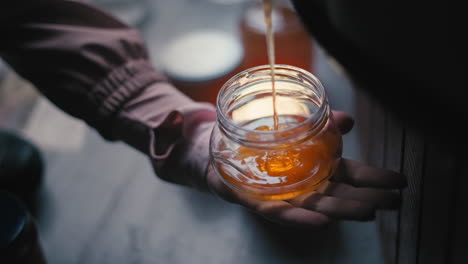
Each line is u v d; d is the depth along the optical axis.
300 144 0.38
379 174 0.39
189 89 0.62
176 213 0.59
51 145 0.68
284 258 0.54
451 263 0.33
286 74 0.41
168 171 0.47
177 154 0.47
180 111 0.47
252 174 0.39
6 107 0.73
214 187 0.43
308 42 0.64
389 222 0.48
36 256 0.49
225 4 0.84
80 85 0.50
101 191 0.62
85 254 0.56
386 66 0.25
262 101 0.42
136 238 0.57
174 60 0.65
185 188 0.61
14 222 0.48
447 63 0.23
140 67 0.51
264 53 0.65
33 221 0.50
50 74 0.50
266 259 0.54
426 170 0.34
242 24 0.66
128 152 0.65
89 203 0.61
